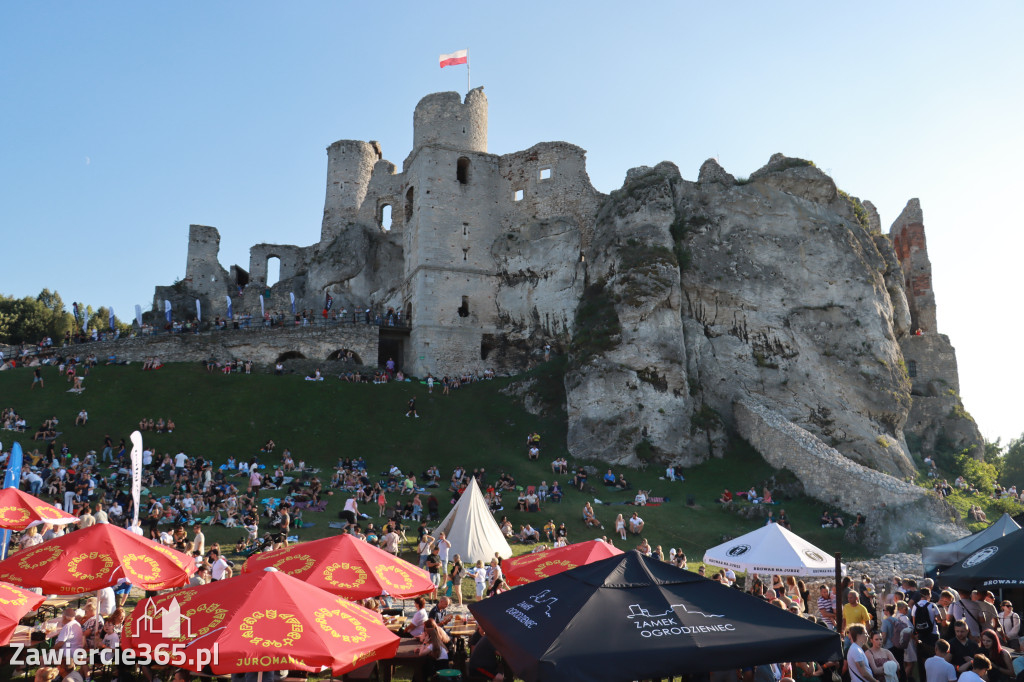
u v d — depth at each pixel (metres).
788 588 19.20
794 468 40.69
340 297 64.94
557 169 60.94
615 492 39.59
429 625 14.40
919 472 48.81
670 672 8.62
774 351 50.50
